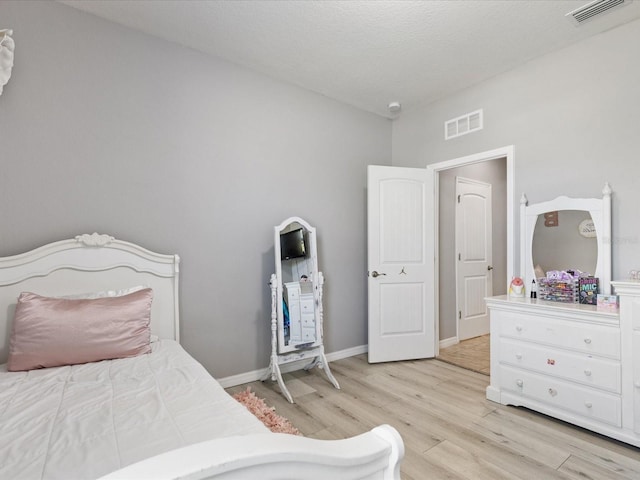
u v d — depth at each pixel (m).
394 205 3.41
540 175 2.67
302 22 2.28
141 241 2.36
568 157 2.51
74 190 2.13
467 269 4.12
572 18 2.21
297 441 0.66
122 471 0.50
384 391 2.65
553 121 2.60
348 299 3.52
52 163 2.07
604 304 2.10
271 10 2.16
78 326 1.72
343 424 2.14
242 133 2.82
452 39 2.45
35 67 2.03
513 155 2.83
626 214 2.24
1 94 1.93
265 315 2.91
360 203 3.63
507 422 2.16
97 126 2.21
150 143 2.40
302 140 3.18
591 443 1.93
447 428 2.09
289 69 2.88
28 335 1.65
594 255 2.35
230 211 2.75
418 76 2.99
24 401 1.28
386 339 3.34
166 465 0.52
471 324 4.18
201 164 2.61
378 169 3.38
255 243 2.87
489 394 2.49
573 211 2.47
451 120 3.33
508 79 2.89
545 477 1.64
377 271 3.34
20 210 1.98
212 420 1.13
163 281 2.35
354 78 3.03
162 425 1.09
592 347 2.01
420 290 3.48
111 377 1.52
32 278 1.94
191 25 2.32
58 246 2.02
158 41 2.45
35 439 1.01
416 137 3.68
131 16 2.22
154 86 2.42
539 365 2.23
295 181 3.13
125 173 2.30
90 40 2.20
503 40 2.46
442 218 3.81
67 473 0.85
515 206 2.82
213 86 2.68
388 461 0.78
